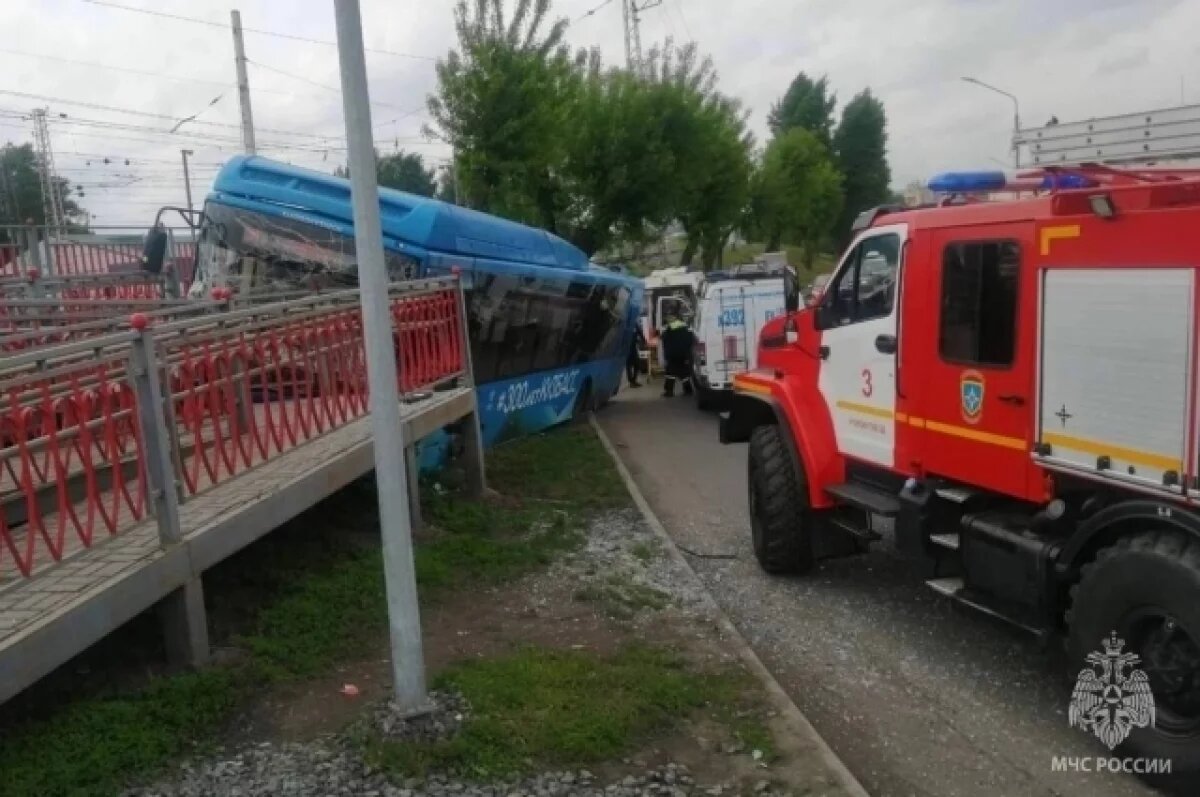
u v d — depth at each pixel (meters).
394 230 10.74
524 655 5.56
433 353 9.11
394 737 4.47
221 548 5.27
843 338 6.96
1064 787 4.49
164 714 4.56
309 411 6.94
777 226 50.22
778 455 7.56
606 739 4.54
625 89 25.30
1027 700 5.43
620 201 25.75
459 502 9.16
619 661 5.54
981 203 5.75
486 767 4.27
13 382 4.23
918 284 6.05
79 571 4.61
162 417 4.99
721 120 32.28
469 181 21.22
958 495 5.79
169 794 4.02
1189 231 4.16
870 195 67.62
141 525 5.07
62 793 3.96
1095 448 4.67
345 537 7.40
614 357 19.42
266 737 4.57
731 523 9.70
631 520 9.34
